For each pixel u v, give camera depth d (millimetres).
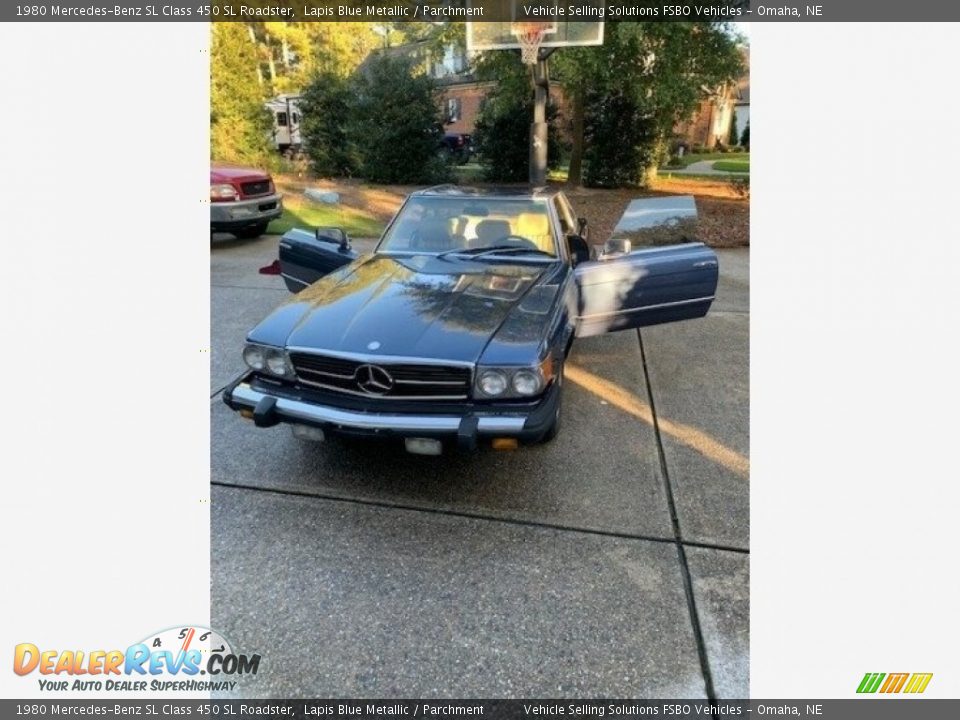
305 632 2281
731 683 2072
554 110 16203
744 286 7305
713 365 4809
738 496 3088
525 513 2955
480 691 2055
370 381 2812
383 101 15156
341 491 3121
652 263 4125
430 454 2797
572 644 2229
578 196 13547
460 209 4234
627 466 3357
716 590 2469
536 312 3123
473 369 2729
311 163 16156
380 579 2539
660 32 10039
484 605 2402
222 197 9133
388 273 3662
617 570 2584
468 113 19844
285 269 4910
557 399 2908
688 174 18391
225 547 2713
